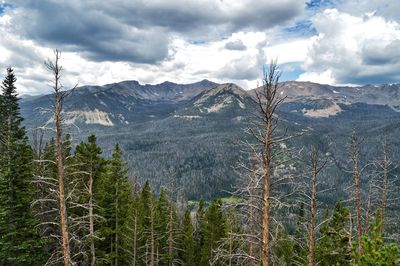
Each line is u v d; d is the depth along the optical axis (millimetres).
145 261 45781
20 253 27703
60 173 18641
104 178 36469
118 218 38875
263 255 16609
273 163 15789
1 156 29656
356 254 16141
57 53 17141
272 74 15422
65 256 19125
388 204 30266
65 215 19047
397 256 14461
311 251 22734
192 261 55531
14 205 27703
